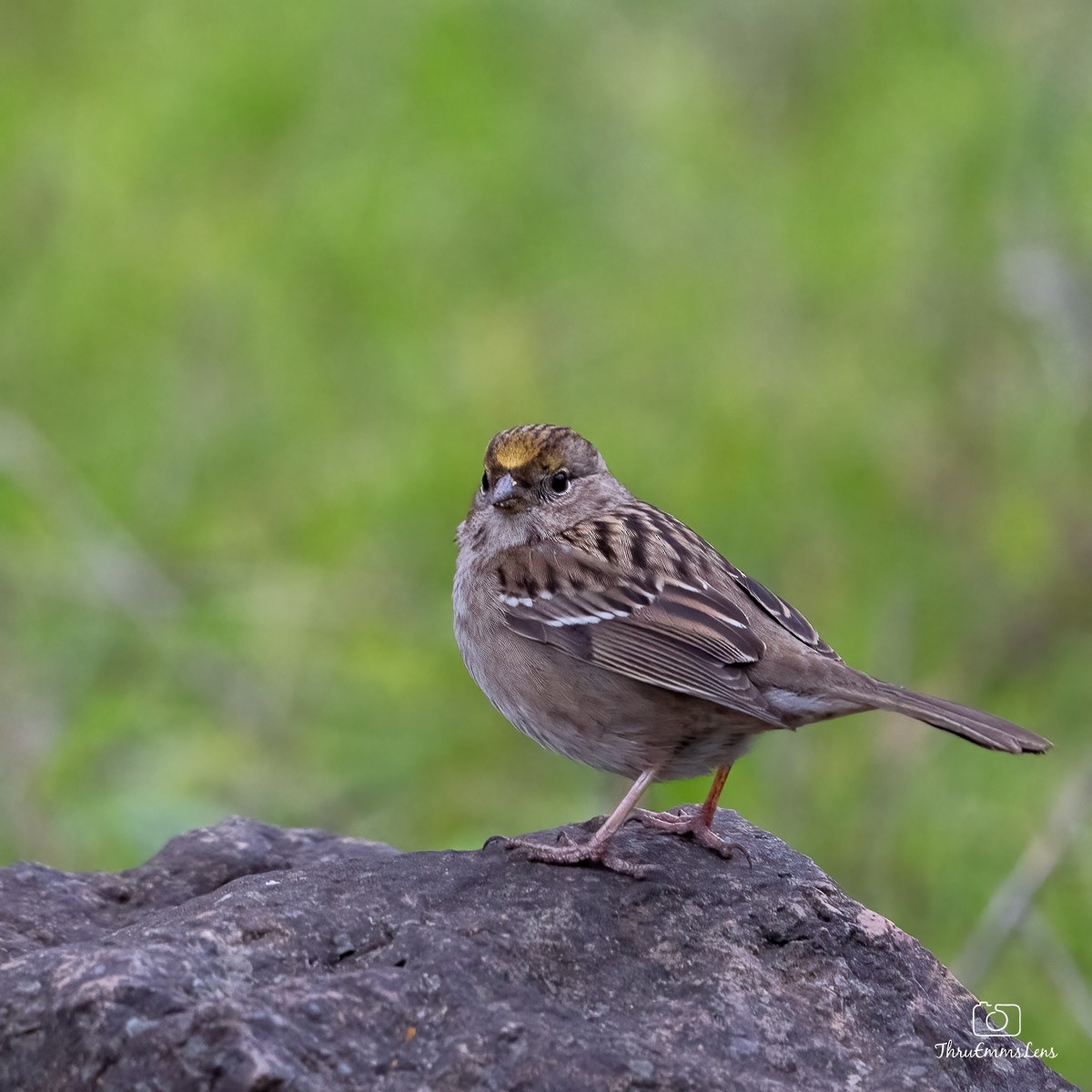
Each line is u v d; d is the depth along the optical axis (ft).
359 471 48.60
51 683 40.32
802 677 26.32
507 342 51.70
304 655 41.88
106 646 41.55
